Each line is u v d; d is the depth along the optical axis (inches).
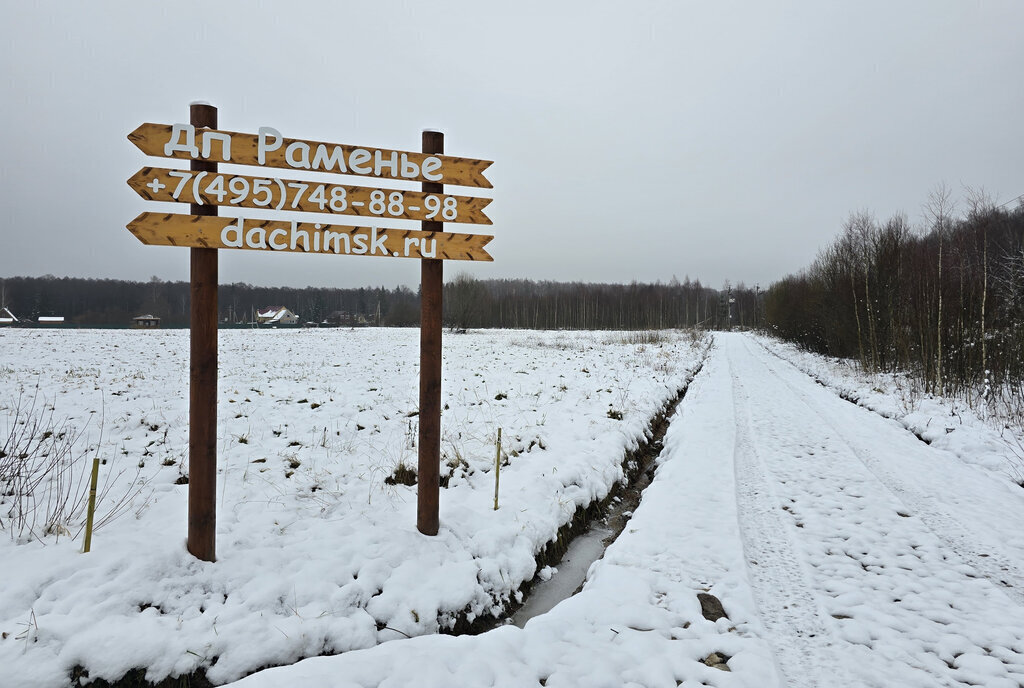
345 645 154.3
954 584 193.5
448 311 2055.9
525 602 207.2
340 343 1187.3
